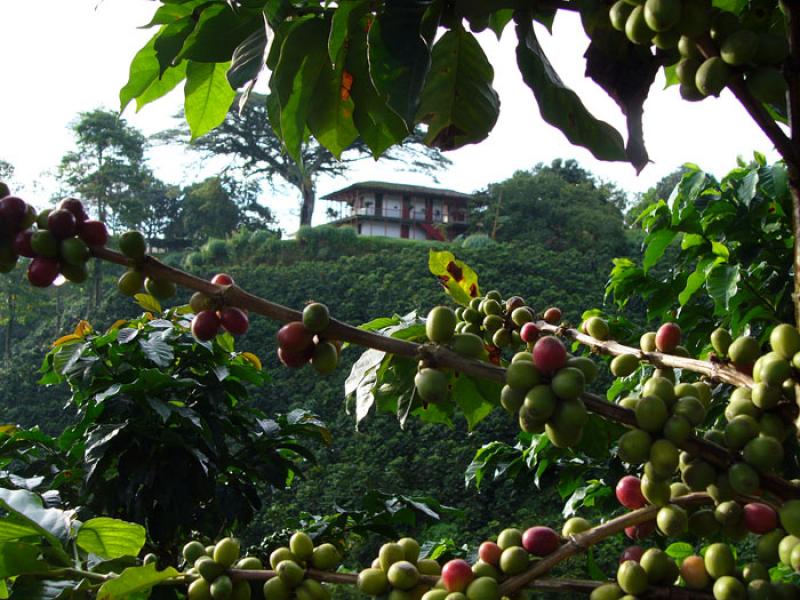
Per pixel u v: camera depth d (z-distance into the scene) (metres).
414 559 1.24
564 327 1.72
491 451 4.84
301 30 1.51
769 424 1.13
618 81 1.19
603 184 54.47
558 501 16.53
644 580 1.06
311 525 3.91
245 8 1.56
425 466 19.20
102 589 1.26
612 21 1.09
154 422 4.32
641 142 1.19
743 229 4.04
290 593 1.25
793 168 1.07
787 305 3.93
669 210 4.29
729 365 1.26
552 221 42.00
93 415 4.23
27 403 27.70
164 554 4.34
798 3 1.04
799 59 1.04
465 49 1.51
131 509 4.15
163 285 1.22
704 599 1.08
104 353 4.51
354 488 18.72
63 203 1.25
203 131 1.92
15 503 1.47
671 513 1.10
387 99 1.30
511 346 1.91
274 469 4.70
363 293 33.56
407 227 56.38
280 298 34.69
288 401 24.33
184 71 1.83
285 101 1.56
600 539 1.12
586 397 1.12
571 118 1.30
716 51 1.04
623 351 1.51
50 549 1.38
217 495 4.60
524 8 1.25
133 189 49.62
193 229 59.84
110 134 46.56
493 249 38.19
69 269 1.22
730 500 1.12
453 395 1.89
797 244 1.08
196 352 4.66
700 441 1.11
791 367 1.09
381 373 1.94
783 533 1.08
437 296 31.83
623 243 41.12
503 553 1.11
